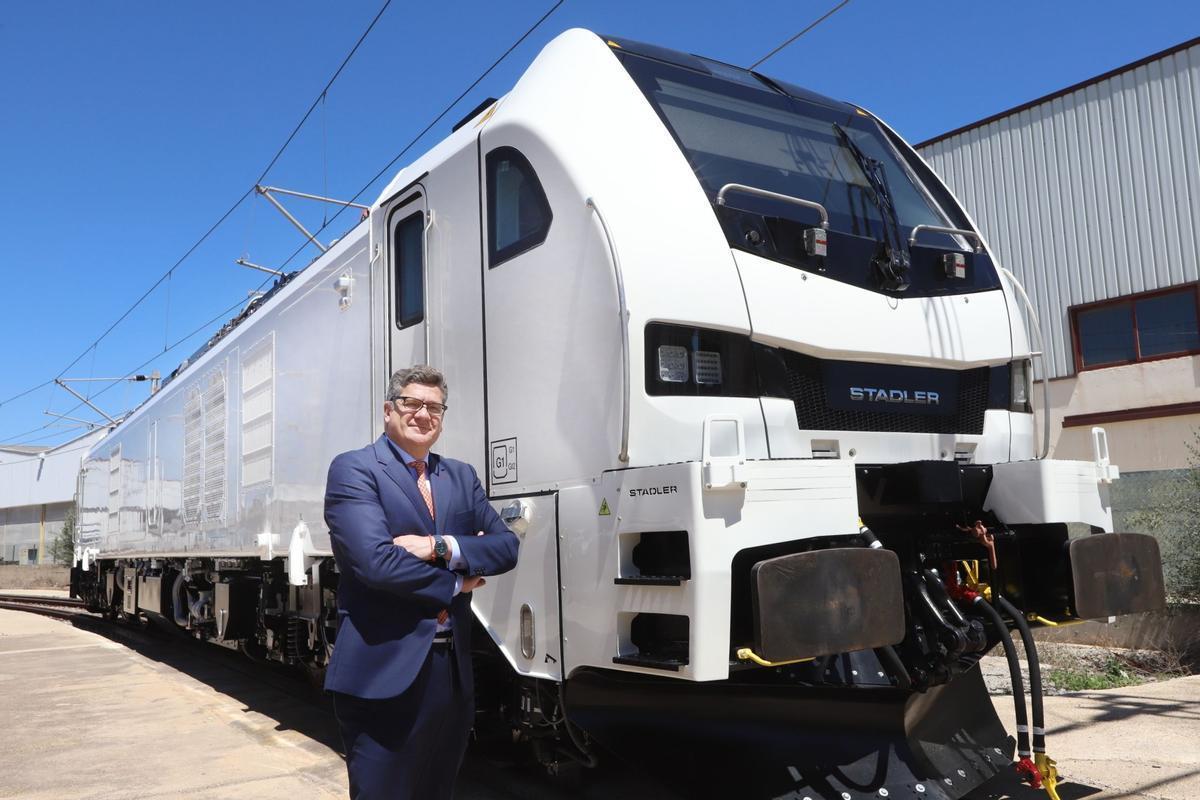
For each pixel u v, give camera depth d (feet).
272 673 31.45
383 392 17.22
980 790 14.40
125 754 20.03
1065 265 40.60
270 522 23.41
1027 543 14.33
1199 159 36.94
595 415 11.97
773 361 12.62
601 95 13.30
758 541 10.72
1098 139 39.75
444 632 9.48
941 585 12.81
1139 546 14.05
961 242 15.84
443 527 9.76
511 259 13.76
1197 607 26.17
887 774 12.60
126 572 45.83
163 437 37.01
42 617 66.49
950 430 14.44
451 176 15.46
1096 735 17.34
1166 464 37.50
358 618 9.25
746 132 14.40
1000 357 15.05
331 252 20.36
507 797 15.61
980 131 43.55
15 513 164.66
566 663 12.13
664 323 11.89
